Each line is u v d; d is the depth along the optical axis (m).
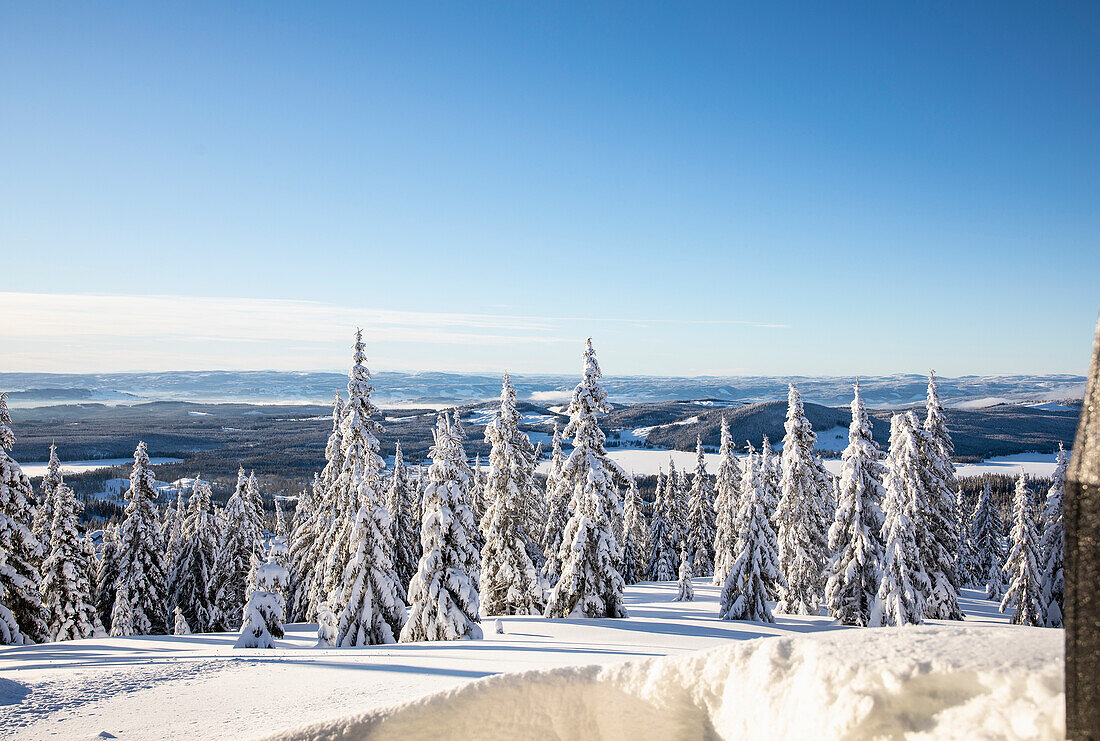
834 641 1.83
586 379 27.12
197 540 37.19
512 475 31.53
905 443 29.12
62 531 31.59
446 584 22.31
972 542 49.75
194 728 8.20
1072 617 1.13
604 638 21.03
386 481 32.75
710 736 1.79
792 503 31.97
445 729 1.85
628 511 51.88
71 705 9.73
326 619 22.73
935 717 1.44
